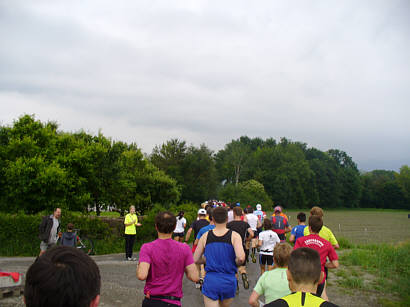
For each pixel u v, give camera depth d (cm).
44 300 124
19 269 1034
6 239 1475
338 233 3003
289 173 9712
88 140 2320
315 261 222
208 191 5741
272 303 201
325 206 11112
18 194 1691
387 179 12056
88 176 2017
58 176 1709
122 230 1689
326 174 10788
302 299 199
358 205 11306
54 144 1984
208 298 462
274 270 408
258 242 896
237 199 6244
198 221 938
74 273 129
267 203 7294
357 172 11712
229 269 466
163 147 5634
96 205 2200
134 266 1148
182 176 5462
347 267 1165
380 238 2434
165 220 377
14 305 643
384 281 951
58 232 1080
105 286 845
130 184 2438
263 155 10069
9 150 1819
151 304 361
